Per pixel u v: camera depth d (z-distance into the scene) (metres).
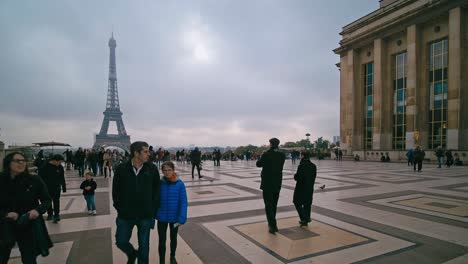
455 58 30.95
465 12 31.09
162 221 4.26
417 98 35.09
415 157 20.11
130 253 3.86
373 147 41.22
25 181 3.63
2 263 3.55
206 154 51.53
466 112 30.78
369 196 9.86
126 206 3.79
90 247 5.12
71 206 8.86
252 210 7.83
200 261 4.39
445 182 13.58
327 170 21.64
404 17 35.84
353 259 4.41
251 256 4.56
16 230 3.58
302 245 5.04
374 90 41.28
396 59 39.88
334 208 7.97
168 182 4.37
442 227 6.09
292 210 7.86
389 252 4.67
